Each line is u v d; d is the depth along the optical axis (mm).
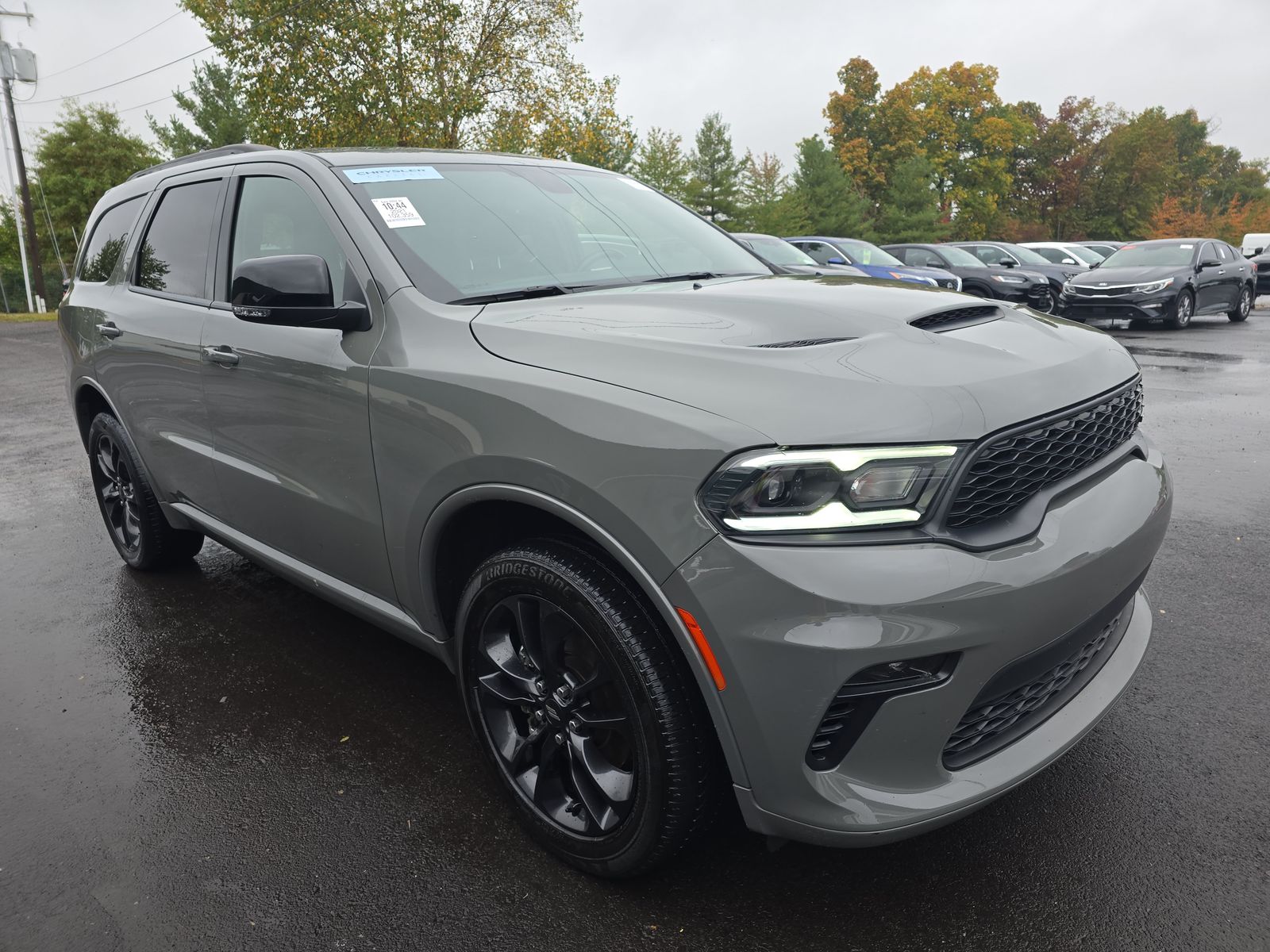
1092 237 74750
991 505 1785
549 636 2102
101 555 4574
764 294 2434
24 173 34188
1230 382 8914
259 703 3037
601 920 2006
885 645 1625
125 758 2740
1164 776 2438
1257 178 105625
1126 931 1913
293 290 2311
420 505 2262
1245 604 3500
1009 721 1952
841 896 2049
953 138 71125
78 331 4051
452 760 2672
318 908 2080
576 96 24859
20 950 1979
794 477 1659
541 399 1952
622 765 2088
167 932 2018
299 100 22875
